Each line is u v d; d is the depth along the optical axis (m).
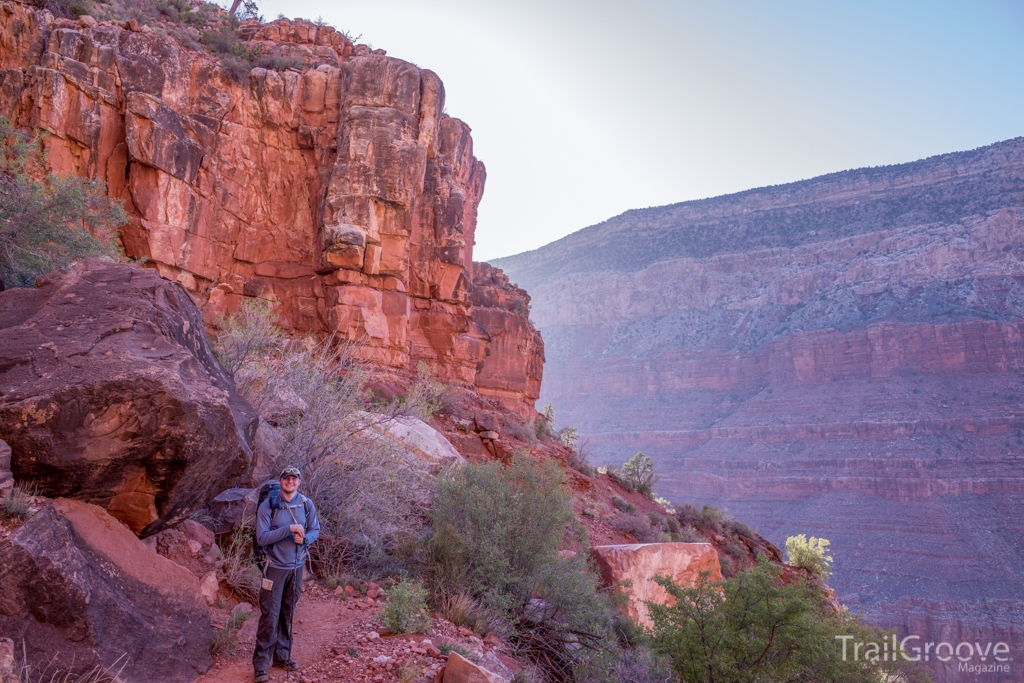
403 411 12.81
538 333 34.62
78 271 6.57
